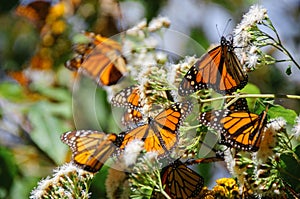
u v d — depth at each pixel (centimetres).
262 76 202
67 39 210
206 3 213
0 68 215
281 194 165
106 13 210
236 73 167
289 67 169
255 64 167
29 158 198
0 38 218
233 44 168
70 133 168
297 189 167
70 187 170
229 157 166
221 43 166
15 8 217
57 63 209
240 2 211
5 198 195
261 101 173
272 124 165
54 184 170
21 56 215
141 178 166
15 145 200
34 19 215
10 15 217
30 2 215
